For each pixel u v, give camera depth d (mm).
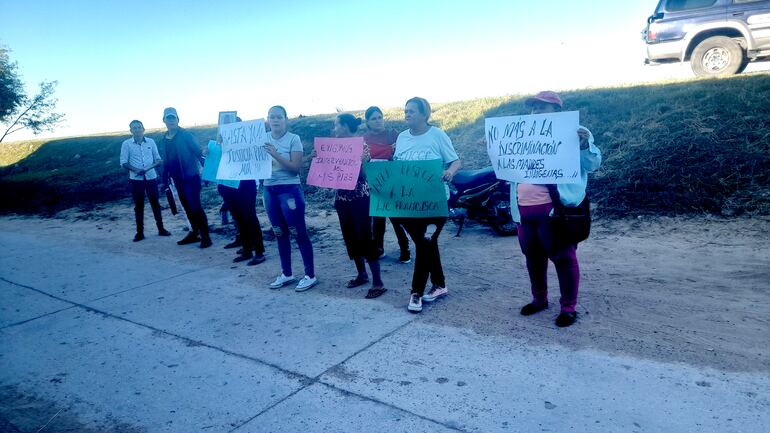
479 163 8859
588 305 4074
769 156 6402
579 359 3242
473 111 11070
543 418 2682
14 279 6492
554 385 2979
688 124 7484
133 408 3213
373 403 2984
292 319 4398
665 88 9016
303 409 3004
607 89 9938
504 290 4633
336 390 3170
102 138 19797
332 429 2779
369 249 4668
